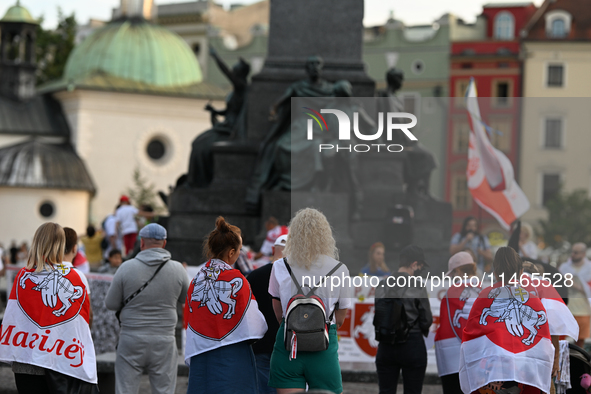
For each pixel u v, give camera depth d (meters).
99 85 91.00
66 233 11.47
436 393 15.36
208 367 10.23
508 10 104.62
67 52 111.88
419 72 104.62
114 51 94.38
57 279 10.76
